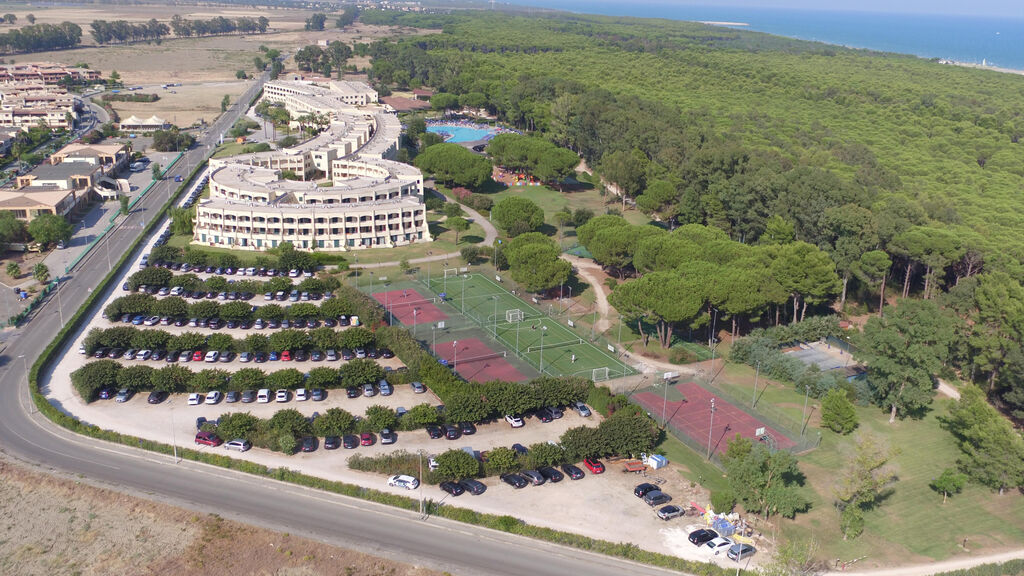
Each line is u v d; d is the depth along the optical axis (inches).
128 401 7608.3
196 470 6491.1
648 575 5393.7
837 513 6225.4
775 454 6304.1
